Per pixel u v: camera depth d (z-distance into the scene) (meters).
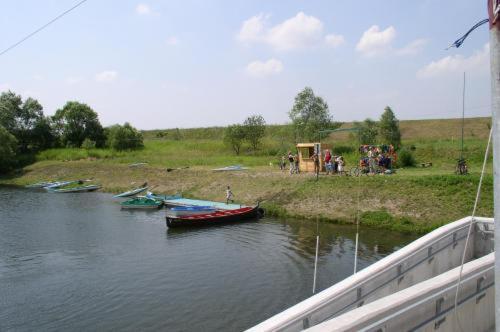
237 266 23.17
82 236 31.16
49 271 23.17
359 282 6.99
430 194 31.05
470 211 28.20
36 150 94.25
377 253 24.55
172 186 52.22
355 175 38.22
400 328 5.64
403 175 35.69
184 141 96.25
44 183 64.44
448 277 6.59
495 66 3.95
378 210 31.70
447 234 9.51
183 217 32.72
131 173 61.66
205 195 46.09
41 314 17.69
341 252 25.06
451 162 46.38
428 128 85.94
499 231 4.00
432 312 6.14
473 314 6.94
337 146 58.12
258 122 75.94
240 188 44.62
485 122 85.19
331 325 4.94
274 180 43.16
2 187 64.62
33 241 29.83
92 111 99.69
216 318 16.86
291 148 65.12
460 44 5.16
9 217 38.94
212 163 62.38
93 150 87.44
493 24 3.93
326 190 36.69
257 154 71.88
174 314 17.33
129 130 90.12
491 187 29.58
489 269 7.25
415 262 8.45
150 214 39.50
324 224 32.28
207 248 27.03
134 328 16.22
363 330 5.10
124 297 19.27
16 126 94.38
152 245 28.16
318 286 19.91
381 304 5.52
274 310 17.45
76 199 50.19
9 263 24.73
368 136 53.47
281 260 24.02
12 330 16.31
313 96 63.62
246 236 29.78
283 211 36.19
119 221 36.44
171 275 22.02
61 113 99.50
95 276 22.20
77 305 18.52
